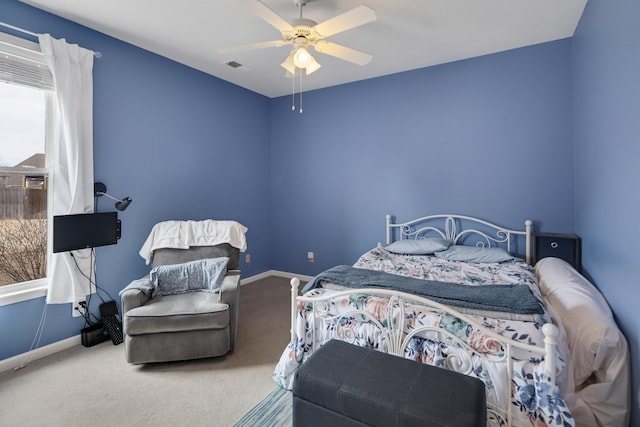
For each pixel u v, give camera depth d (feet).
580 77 8.48
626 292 5.32
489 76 10.55
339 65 11.32
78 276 8.39
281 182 15.12
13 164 7.70
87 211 8.46
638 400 4.71
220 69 11.68
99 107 8.91
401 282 7.00
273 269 15.55
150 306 7.52
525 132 10.14
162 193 10.63
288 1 7.51
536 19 8.40
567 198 9.66
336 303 6.40
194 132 11.64
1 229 7.63
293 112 14.62
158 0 7.45
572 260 9.03
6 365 7.35
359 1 7.49
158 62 10.37
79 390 6.59
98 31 8.83
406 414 3.98
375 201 12.80
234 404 6.17
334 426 4.45
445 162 11.40
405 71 11.93
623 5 5.34
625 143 5.31
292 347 6.63
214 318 7.39
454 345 5.28
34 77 7.73
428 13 8.05
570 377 4.97
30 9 7.59
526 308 5.34
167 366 7.48
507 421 4.71
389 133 12.37
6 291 7.62
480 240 10.93
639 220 4.79
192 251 9.54
